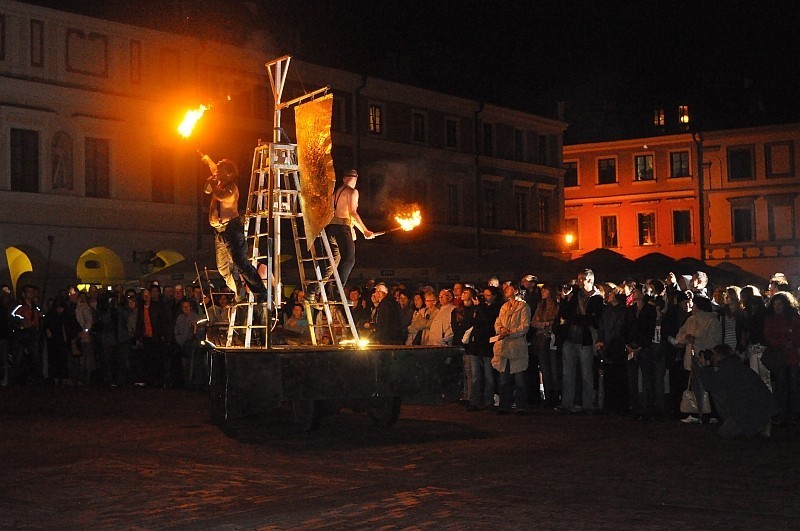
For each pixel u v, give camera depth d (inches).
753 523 333.7
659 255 1344.7
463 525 331.3
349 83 1804.9
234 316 612.7
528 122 2303.2
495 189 2182.6
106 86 1418.6
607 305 693.9
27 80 1328.7
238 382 519.5
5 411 737.6
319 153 570.6
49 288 1360.7
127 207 1445.6
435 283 1565.0
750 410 547.5
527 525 331.0
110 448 533.0
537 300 786.8
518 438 557.9
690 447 517.7
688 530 323.9
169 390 949.2
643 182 2591.0
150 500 383.6
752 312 638.5
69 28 1379.2
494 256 1318.9
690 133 2507.4
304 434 581.3
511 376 721.6
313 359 531.2
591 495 383.2
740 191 2453.2
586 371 703.7
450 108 2058.3
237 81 1588.3
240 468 459.5
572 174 2696.9
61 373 1011.3
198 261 1106.7
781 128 2401.6
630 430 595.5
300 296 838.5
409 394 562.3
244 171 1595.7
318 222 573.3
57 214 1370.6
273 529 329.4
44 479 434.3
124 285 1438.2
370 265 1167.6
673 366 673.0
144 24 1455.5
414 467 455.5
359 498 379.9
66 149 1380.4
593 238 2664.9
